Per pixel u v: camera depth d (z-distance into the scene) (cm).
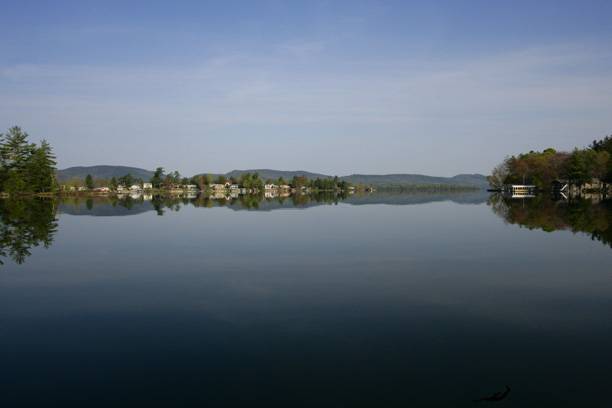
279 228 4734
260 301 1959
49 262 2894
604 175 13875
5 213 6862
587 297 1978
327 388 1158
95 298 2039
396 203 10350
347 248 3369
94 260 2955
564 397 1100
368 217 6088
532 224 4825
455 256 3002
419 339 1482
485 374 1224
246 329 1600
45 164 14000
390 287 2184
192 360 1341
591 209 6931
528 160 17138
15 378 1239
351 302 1927
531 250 3200
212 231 4491
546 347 1407
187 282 2333
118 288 2217
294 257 3016
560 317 1702
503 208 7706
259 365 1299
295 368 1276
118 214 6806
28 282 2353
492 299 1958
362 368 1270
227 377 1228
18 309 1878
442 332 1548
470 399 1095
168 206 9206
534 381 1180
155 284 2295
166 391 1156
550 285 2195
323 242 3688
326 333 1549
